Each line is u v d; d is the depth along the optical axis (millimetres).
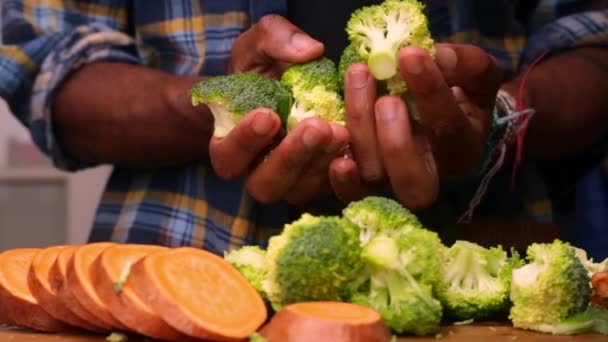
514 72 1075
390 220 797
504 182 1032
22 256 855
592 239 1313
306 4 1019
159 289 749
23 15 1077
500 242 968
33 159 1865
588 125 1031
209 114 975
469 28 1054
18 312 799
